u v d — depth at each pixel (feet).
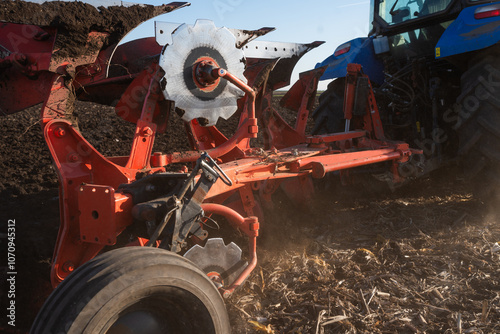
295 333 6.70
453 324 6.81
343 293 7.77
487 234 10.39
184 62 8.32
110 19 7.80
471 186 12.32
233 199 10.37
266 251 10.06
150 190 6.92
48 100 7.52
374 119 13.10
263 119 11.94
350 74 13.02
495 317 6.97
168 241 6.40
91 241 6.63
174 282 5.06
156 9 8.41
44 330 4.57
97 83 9.77
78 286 4.72
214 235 10.80
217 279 7.08
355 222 12.05
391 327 6.84
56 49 7.44
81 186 6.70
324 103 15.07
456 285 8.06
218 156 9.64
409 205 13.43
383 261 9.33
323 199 14.21
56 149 7.61
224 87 9.02
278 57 11.32
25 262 9.29
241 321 7.06
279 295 7.92
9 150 21.01
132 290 4.77
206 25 8.55
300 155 10.14
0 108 8.15
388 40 15.20
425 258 9.29
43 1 7.13
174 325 5.44
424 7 13.80
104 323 4.64
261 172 9.11
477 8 11.55
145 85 8.83
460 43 11.19
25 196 13.99
